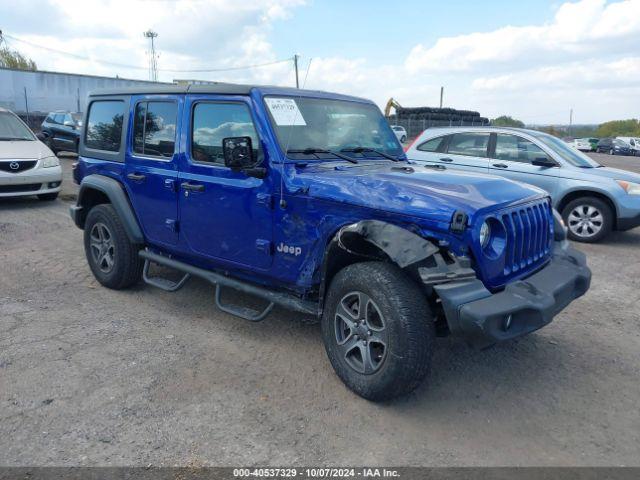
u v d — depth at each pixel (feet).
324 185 11.85
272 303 13.12
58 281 18.95
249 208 13.20
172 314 16.07
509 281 11.23
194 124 14.62
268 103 13.19
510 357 13.67
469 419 10.87
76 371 12.42
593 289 19.49
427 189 11.18
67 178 45.78
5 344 13.75
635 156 141.90
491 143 29.25
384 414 10.94
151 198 15.96
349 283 11.12
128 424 10.41
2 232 25.90
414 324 10.24
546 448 9.99
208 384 12.00
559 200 27.40
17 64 199.72
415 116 125.90
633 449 10.01
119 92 17.20
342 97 15.58
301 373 12.59
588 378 12.71
